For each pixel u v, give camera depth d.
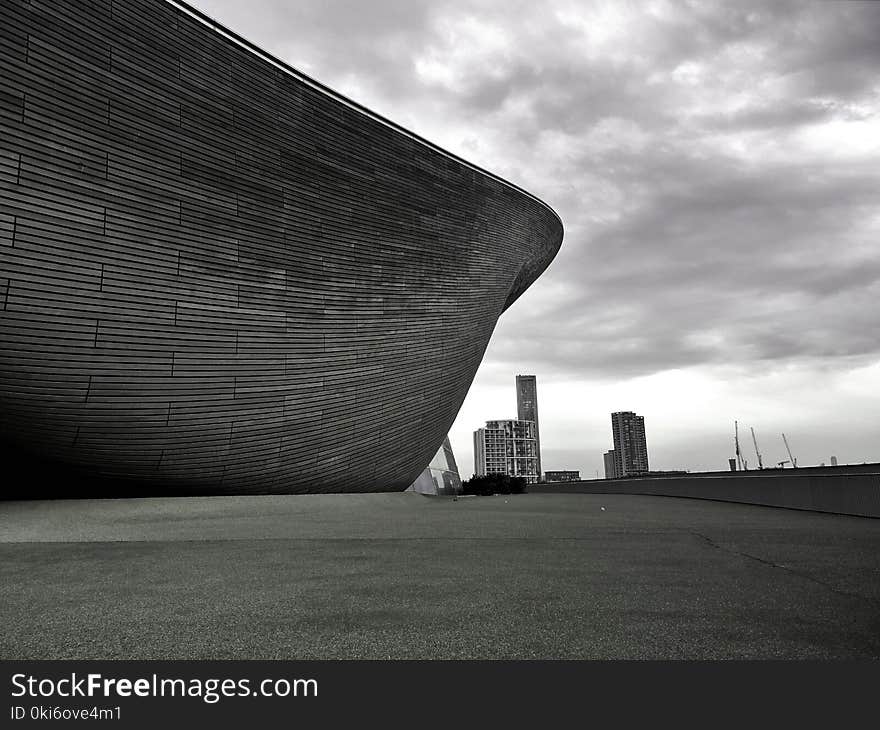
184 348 11.28
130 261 10.40
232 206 12.03
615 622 3.15
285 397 13.27
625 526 8.73
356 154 14.92
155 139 10.80
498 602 3.66
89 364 10.14
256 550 6.57
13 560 6.00
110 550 6.81
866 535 7.03
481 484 32.84
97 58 10.10
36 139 9.29
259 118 12.68
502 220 19.86
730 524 8.77
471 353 20.05
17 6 9.21
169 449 11.65
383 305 15.60
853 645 2.74
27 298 9.31
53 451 10.63
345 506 13.01
